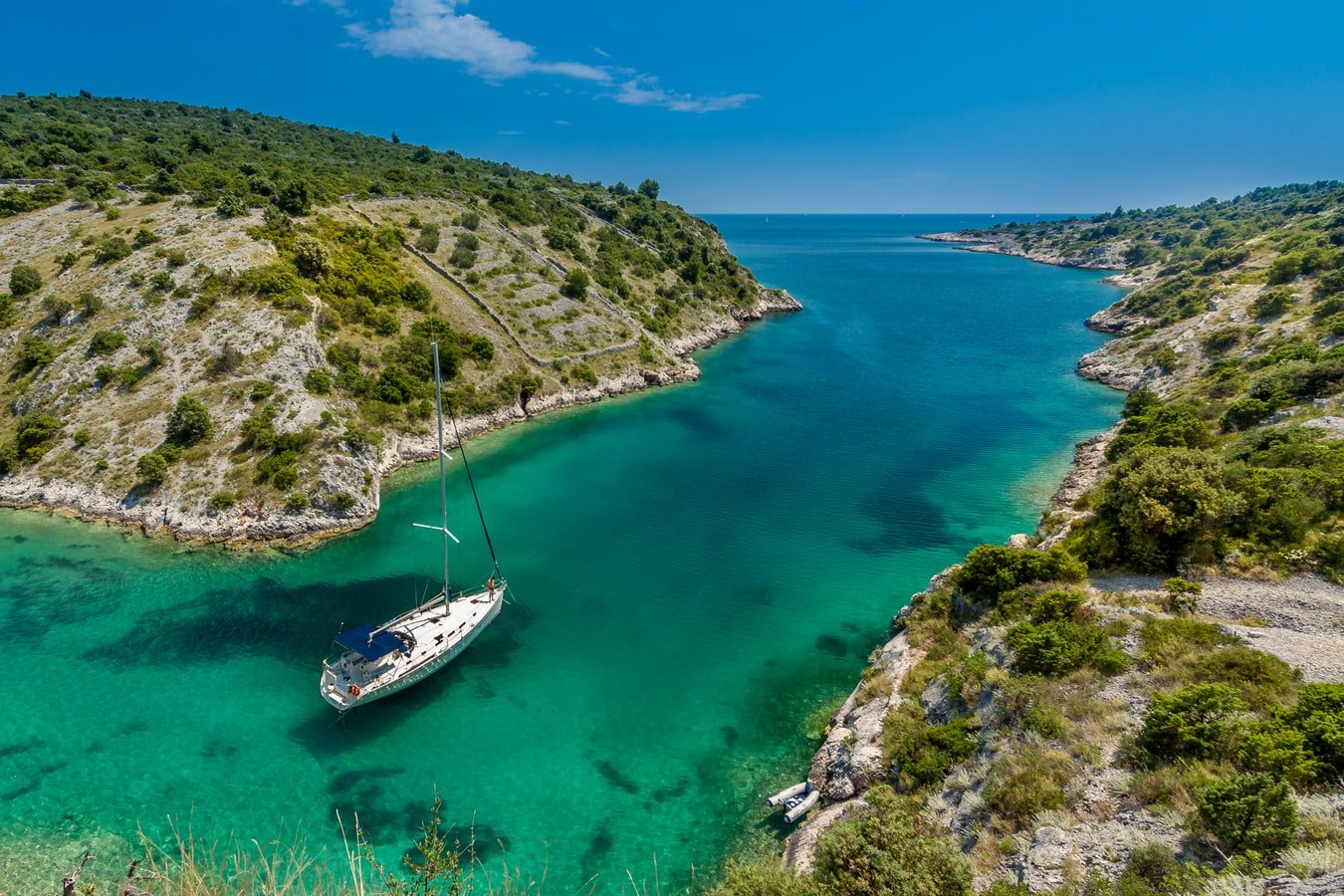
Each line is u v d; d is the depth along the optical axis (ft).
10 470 171.73
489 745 102.06
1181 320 335.06
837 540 170.40
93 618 127.65
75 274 221.66
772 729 106.42
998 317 505.66
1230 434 168.14
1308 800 52.54
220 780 92.89
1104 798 63.36
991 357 377.71
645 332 350.23
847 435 252.21
